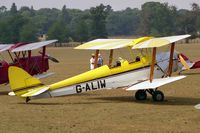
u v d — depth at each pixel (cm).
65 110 3350
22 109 3419
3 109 3434
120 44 3856
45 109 3403
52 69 7994
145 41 3641
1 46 4600
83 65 8912
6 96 4306
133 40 3862
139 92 3869
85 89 3641
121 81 3741
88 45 4050
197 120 2884
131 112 3222
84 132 2597
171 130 2612
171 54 3784
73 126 2761
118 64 3753
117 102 3756
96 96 4153
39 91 3509
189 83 5097
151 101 3778
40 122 2900
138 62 3806
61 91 3597
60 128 2708
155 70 3853
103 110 3328
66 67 8450
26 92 3547
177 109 3319
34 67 4631
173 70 4066
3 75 4434
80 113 3212
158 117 3011
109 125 2775
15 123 2886
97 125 2781
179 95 4141
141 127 2708
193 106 3462
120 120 2933
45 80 5975
